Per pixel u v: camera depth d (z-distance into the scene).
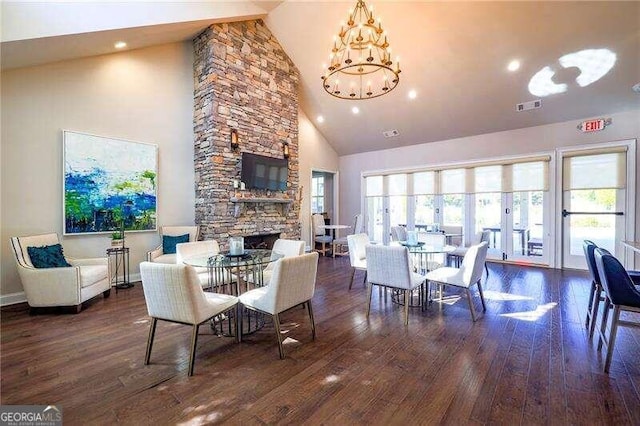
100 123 4.15
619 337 2.58
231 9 4.53
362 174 8.08
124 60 4.39
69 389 1.88
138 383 1.95
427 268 3.84
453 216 6.63
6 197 3.48
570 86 4.61
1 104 3.44
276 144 5.64
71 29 3.10
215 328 2.84
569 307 3.39
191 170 5.11
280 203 5.75
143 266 2.12
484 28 4.11
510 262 5.89
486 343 2.51
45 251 3.39
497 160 5.98
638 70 4.09
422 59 4.85
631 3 3.38
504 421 1.58
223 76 4.80
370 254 3.11
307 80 6.14
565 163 5.35
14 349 2.42
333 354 2.34
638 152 4.70
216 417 1.63
